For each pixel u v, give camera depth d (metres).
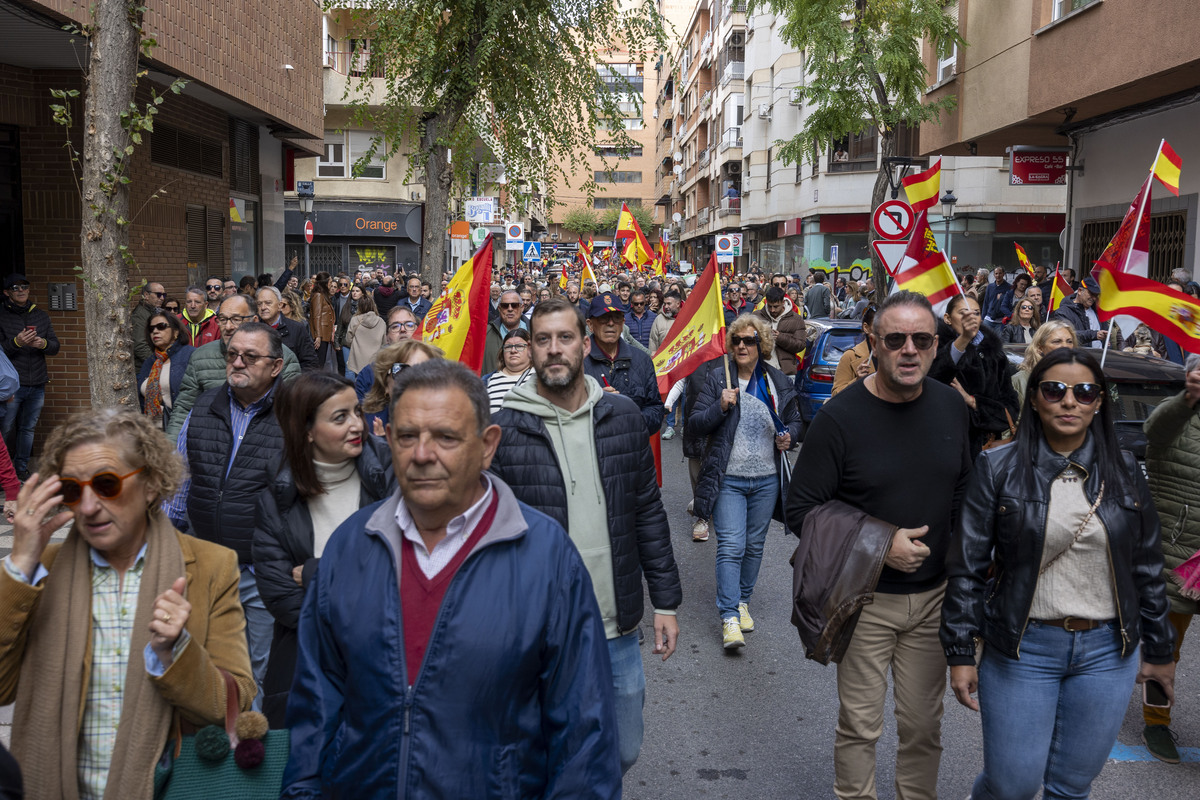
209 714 2.72
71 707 2.63
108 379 5.48
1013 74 18.12
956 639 3.39
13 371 8.80
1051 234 34.47
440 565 2.37
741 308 15.96
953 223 34.75
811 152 23.23
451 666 2.23
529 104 14.26
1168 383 7.53
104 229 5.43
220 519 4.48
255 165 17.72
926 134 23.44
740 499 6.38
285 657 3.58
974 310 5.73
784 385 6.44
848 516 3.67
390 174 35.09
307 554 3.60
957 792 4.41
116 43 5.38
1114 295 6.04
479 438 2.36
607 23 14.27
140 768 2.61
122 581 2.76
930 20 19.89
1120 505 3.32
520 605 2.29
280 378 4.62
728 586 6.32
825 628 3.56
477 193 24.50
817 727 5.15
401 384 2.34
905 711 3.80
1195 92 14.41
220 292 12.85
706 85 68.69
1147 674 3.46
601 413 3.80
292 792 2.30
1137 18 13.72
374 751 2.24
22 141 11.86
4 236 11.91
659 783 4.53
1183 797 4.37
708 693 5.60
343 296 17.88
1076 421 3.30
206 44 12.16
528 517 2.42
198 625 2.83
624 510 3.80
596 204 116.88
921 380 3.72
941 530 3.76
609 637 3.75
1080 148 19.11
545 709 2.36
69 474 2.62
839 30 21.50
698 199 72.31
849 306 24.69
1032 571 3.32
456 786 2.20
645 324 15.23
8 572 2.54
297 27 16.11
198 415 4.64
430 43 13.34
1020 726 3.38
